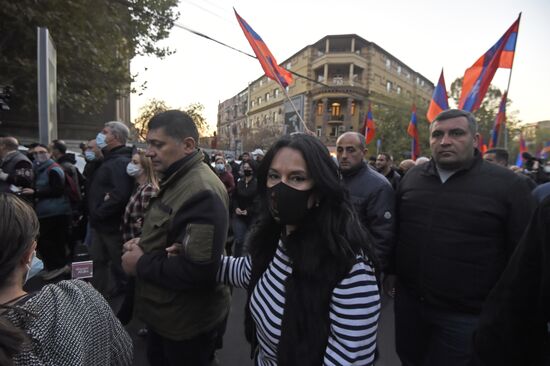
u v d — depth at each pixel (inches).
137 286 73.5
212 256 62.9
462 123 77.3
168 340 70.1
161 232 68.9
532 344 41.9
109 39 454.9
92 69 457.1
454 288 76.9
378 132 1264.8
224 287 77.7
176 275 63.1
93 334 35.7
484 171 78.2
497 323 43.9
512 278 42.7
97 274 148.1
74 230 195.9
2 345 26.6
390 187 103.3
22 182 160.9
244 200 207.5
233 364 113.7
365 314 41.1
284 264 47.2
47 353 30.9
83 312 35.7
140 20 472.7
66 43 391.5
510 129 1190.9
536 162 282.4
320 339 41.7
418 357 87.1
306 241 44.1
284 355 42.8
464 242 76.0
